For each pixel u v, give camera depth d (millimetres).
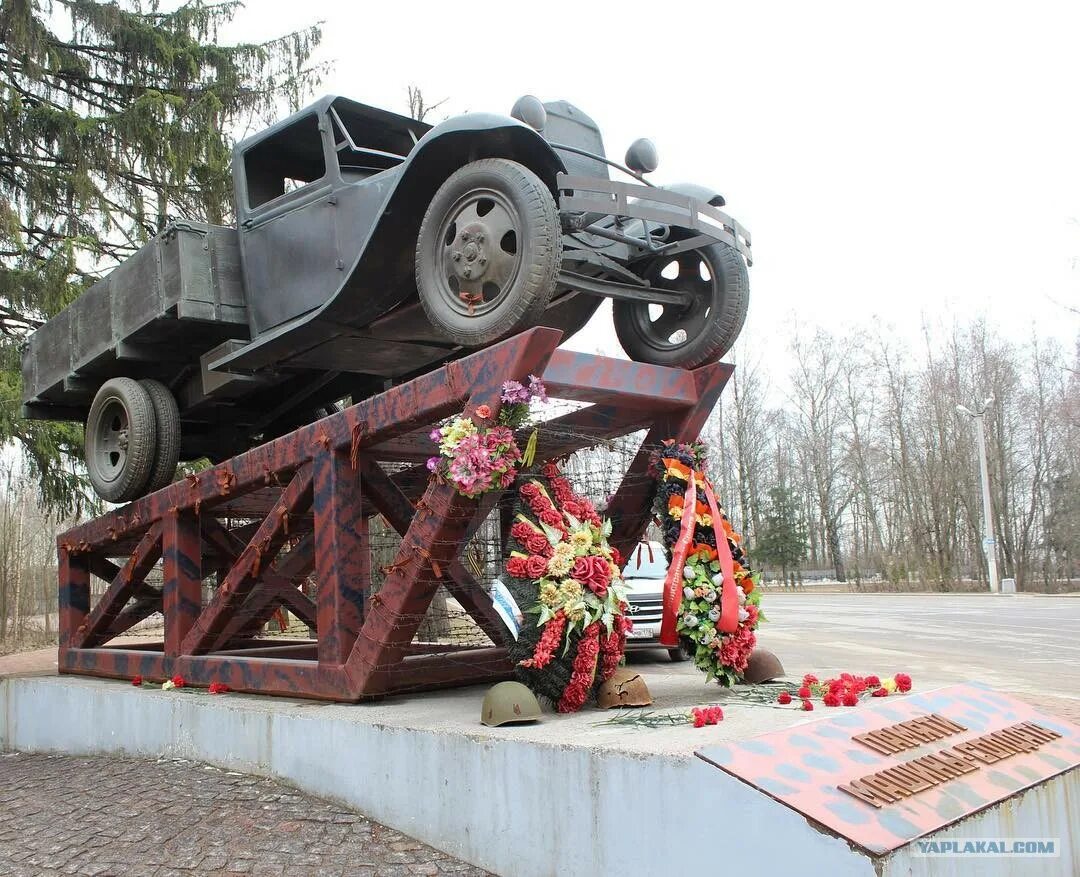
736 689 4848
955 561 40812
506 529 5152
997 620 18031
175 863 3854
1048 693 7770
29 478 15672
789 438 53594
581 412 5285
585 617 4211
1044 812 3311
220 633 6324
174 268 6160
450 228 4648
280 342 5797
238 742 5090
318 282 5719
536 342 4074
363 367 6695
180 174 15641
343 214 5570
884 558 41875
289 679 5246
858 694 4164
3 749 7406
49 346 7852
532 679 4258
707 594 4762
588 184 4398
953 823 2857
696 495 4922
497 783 3637
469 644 6344
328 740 4488
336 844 3941
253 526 7566
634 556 10828
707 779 2934
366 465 5184
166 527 6500
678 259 5703
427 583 4543
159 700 5762
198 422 7863
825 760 3080
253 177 6367
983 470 34906
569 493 4586
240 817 4320
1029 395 43688
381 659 4699
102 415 7281
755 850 2783
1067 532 41875
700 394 5090
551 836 3408
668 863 3020
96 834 4309
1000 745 3576
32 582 25766
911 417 43281
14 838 4422
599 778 3254
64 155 15039
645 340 5730
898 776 3064
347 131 5766
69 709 6664
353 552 5070
